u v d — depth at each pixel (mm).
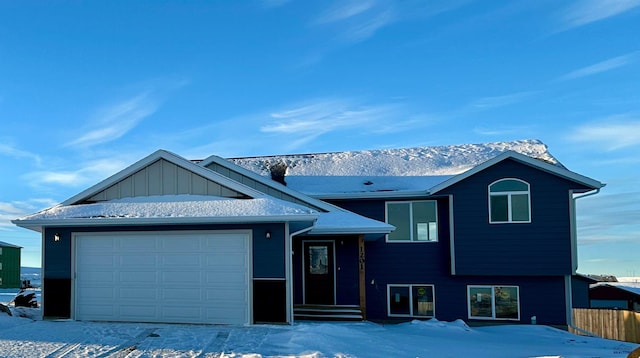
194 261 13164
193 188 14109
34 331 11922
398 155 21328
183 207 13297
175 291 13156
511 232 16172
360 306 16156
